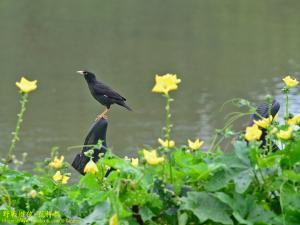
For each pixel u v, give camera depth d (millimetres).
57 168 3760
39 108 35875
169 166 3475
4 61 50438
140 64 51281
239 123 17734
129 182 3393
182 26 65750
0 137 28609
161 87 3402
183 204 3369
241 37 59438
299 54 51219
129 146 27062
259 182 3469
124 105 10383
